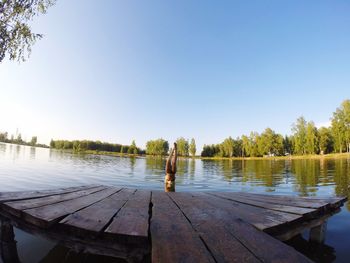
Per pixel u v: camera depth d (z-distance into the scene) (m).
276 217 3.38
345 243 4.76
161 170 24.67
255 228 2.79
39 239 4.71
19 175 15.51
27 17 9.64
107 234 2.45
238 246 2.21
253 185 14.05
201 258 1.94
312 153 65.69
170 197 4.89
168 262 1.86
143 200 4.40
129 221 2.87
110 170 23.03
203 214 3.38
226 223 2.93
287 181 15.77
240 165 38.47
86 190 5.32
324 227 4.50
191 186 13.67
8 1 9.15
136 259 2.44
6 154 38.78
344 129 59.81
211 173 22.62
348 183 14.30
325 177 17.73
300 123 71.00
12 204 3.43
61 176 16.27
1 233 3.64
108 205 3.76
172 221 2.96
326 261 4.01
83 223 2.67
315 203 4.36
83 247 2.60
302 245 4.61
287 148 81.25
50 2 9.81
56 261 3.86
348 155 55.78
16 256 3.77
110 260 3.79
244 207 4.03
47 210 3.17
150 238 2.54
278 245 2.26
